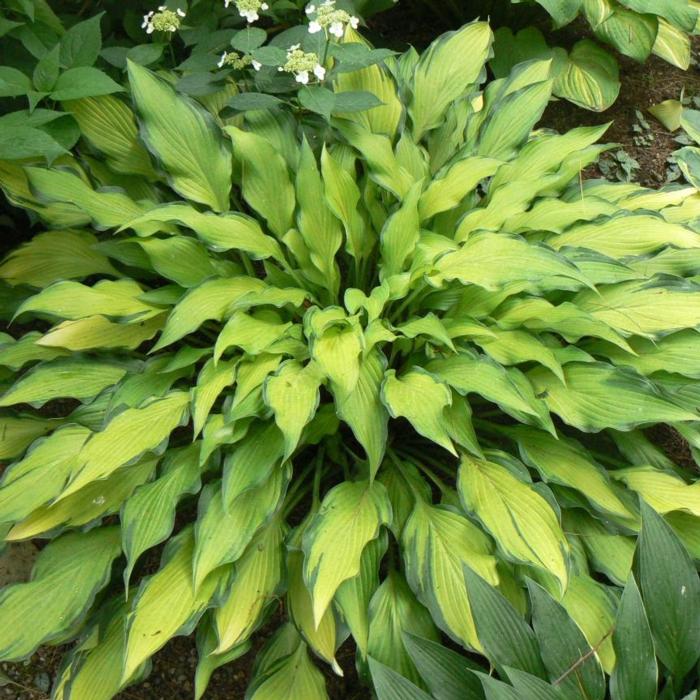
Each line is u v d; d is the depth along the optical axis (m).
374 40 3.12
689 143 3.09
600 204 2.35
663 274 2.20
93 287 2.19
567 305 2.04
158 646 1.73
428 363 2.11
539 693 1.50
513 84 2.59
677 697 1.68
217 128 2.32
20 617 1.88
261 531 1.97
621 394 2.01
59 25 2.51
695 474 2.35
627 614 1.59
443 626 1.75
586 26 3.37
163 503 1.89
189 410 2.02
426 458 2.29
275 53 2.16
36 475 1.99
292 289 2.21
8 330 2.65
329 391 2.07
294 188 2.33
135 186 2.47
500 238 2.10
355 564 1.77
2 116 2.38
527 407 1.88
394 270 2.24
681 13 2.95
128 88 2.53
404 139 2.47
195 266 2.25
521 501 1.88
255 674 1.89
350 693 2.05
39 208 2.29
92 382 2.18
